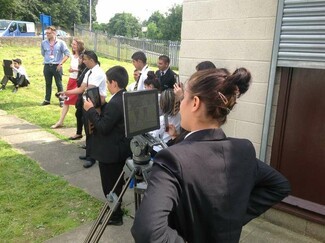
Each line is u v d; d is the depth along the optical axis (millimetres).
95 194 3834
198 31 3574
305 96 2990
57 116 7160
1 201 3566
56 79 7852
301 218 3094
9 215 3307
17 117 7000
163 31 46594
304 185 3102
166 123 3037
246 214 1308
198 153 1108
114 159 2984
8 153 4965
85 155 5000
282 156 3193
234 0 3256
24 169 4434
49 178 4188
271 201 1318
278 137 3168
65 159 4867
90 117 2973
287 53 2953
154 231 948
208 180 1090
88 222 3242
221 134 1197
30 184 4004
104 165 3090
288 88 3053
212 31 3463
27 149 5211
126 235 3037
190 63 3707
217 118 1180
